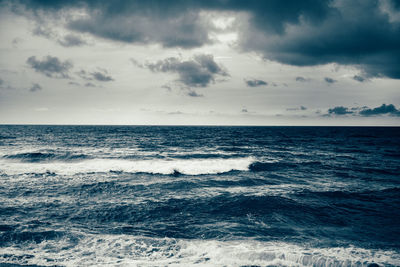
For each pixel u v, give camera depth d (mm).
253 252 5918
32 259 5594
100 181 13594
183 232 7375
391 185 13570
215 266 5277
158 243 6547
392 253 6121
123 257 5781
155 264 5359
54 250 6090
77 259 5648
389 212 9297
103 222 8070
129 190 11961
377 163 21281
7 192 11172
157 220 8297
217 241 6730
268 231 7496
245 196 10742
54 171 15914
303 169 18109
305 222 8273
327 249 6273
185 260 5598
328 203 10180
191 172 16656
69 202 10000
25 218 8156
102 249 6180
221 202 10094
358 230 7680
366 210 9477
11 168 16594
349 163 21000
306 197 10891
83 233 7113
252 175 15922
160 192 11672
